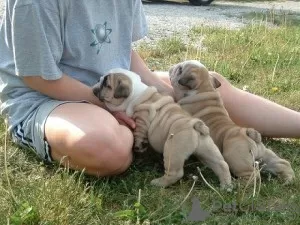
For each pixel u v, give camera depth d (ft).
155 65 6.42
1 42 3.69
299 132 4.11
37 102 3.59
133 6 3.91
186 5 14.07
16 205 2.93
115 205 3.19
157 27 9.38
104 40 3.70
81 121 3.23
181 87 3.90
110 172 3.30
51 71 3.42
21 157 3.63
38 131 3.42
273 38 8.08
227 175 3.38
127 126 3.58
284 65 6.61
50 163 3.52
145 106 3.55
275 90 5.54
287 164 3.59
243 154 3.44
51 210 2.86
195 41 7.98
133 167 3.60
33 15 3.32
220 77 4.26
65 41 3.55
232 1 15.72
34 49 3.38
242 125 4.17
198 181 3.51
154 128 3.51
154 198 3.21
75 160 3.25
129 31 3.92
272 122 4.11
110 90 3.59
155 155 3.77
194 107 3.82
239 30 8.72
